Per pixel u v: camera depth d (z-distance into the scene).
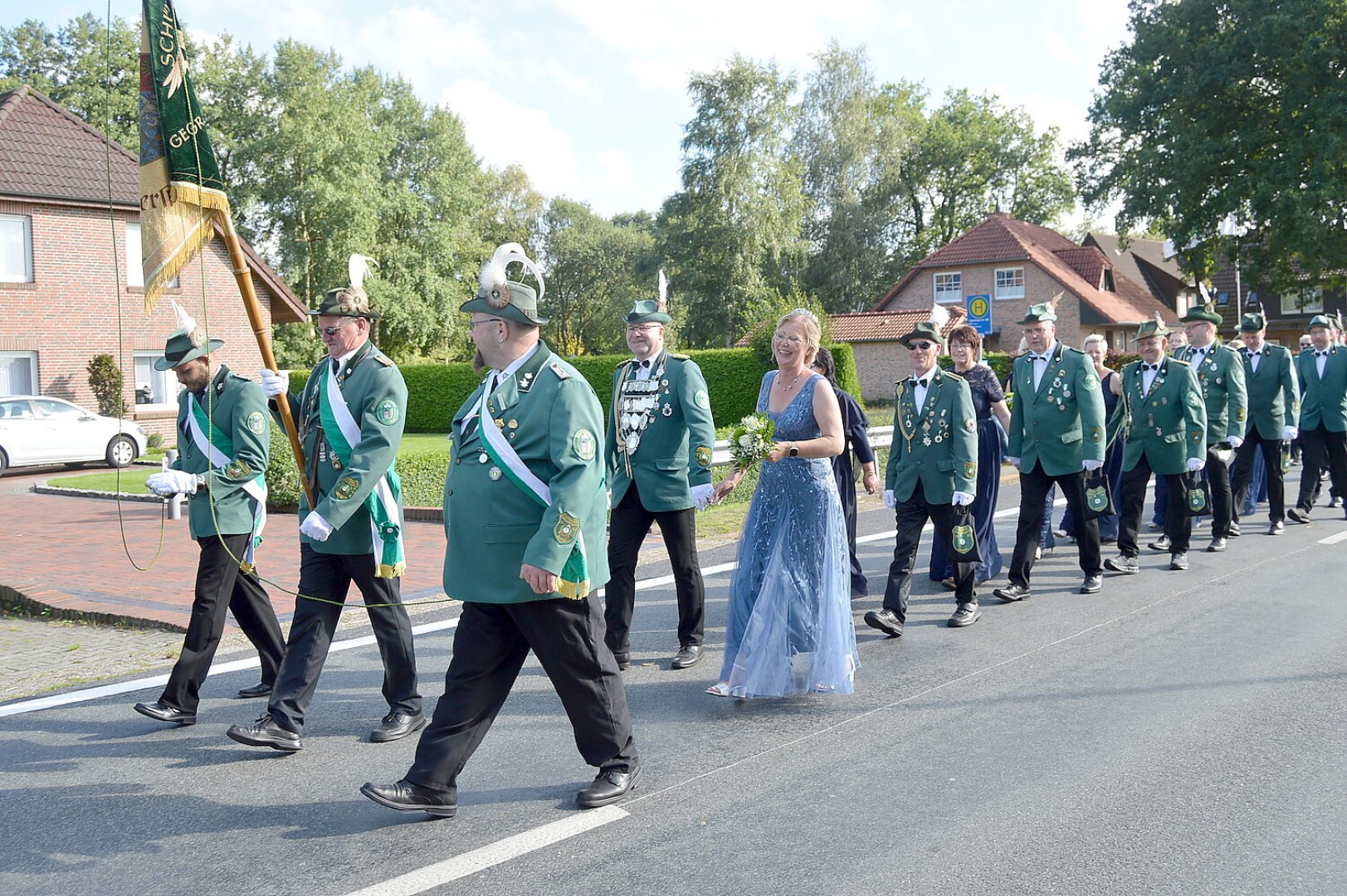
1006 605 7.95
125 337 26.47
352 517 4.95
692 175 49.22
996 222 49.41
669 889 3.58
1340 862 3.75
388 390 4.86
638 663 6.52
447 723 4.12
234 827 4.14
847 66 52.38
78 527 12.82
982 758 4.77
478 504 4.03
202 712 5.60
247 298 4.95
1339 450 12.03
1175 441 8.98
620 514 6.37
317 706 5.68
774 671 5.50
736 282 48.47
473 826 4.11
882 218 52.41
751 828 4.06
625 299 76.38
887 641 6.91
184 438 5.47
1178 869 3.70
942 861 3.77
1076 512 8.20
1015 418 8.20
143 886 3.66
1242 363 10.31
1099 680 5.94
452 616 7.81
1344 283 39.56
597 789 4.31
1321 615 7.39
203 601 5.35
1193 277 41.12
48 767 4.82
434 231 51.78
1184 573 9.00
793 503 5.63
